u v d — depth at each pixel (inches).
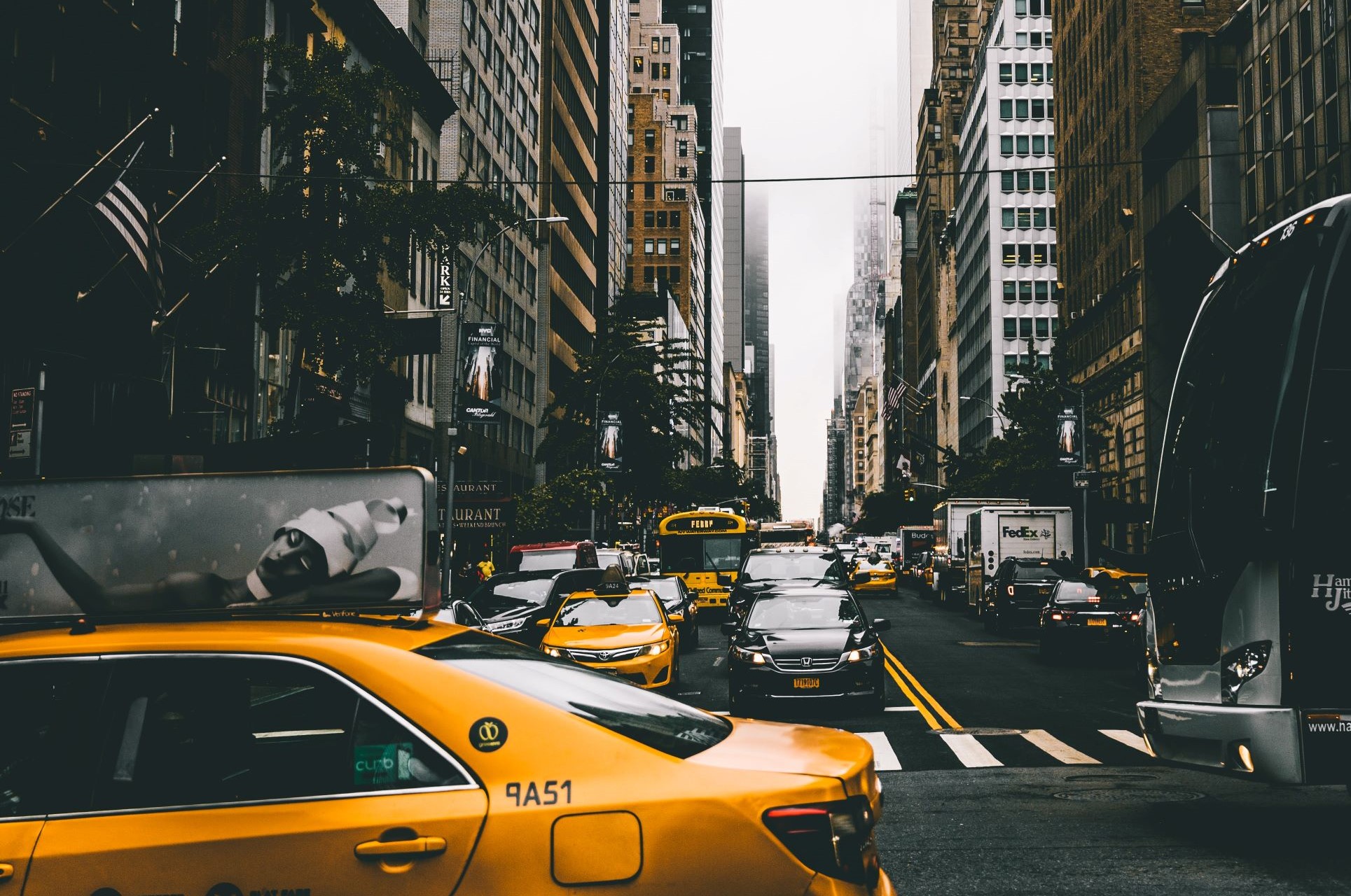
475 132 2208.4
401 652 148.7
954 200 6200.8
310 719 144.6
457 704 144.1
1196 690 305.1
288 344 1342.3
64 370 840.9
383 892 135.2
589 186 3548.2
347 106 870.4
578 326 3356.3
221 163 1039.0
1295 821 327.9
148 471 189.8
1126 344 2596.0
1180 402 336.8
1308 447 283.6
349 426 377.7
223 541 176.4
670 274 5723.4
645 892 135.1
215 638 149.6
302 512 176.2
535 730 143.2
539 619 871.1
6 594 178.1
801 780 142.9
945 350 5669.3
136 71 965.2
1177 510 322.3
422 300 1845.5
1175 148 2287.2
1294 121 1685.5
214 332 1138.0
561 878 135.1
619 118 4284.0
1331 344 286.5
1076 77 3147.1
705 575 1539.1
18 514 179.3
